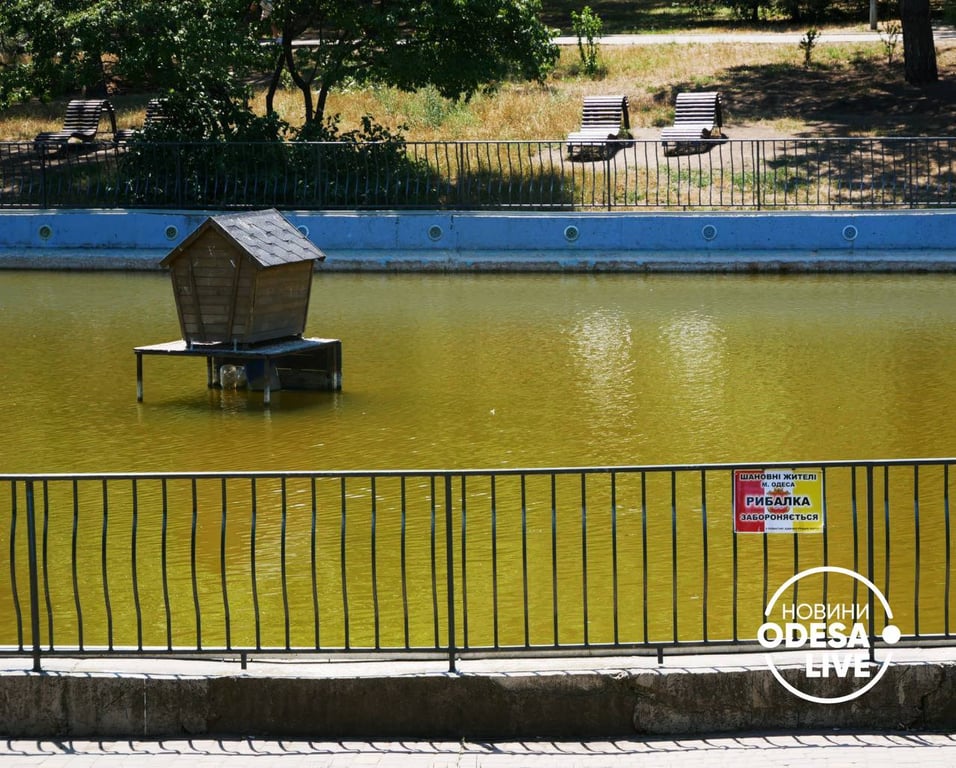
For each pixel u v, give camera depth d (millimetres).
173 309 20859
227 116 27828
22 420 14156
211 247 14922
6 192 28219
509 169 27875
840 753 6586
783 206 25047
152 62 27125
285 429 13789
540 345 17891
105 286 23219
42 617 8867
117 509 11133
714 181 27031
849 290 21781
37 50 28000
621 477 11906
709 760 6551
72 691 6988
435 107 34469
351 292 22359
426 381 15906
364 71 28328
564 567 9680
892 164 27312
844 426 13430
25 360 17219
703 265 23625
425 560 9891
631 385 15477
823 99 34250
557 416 14062
